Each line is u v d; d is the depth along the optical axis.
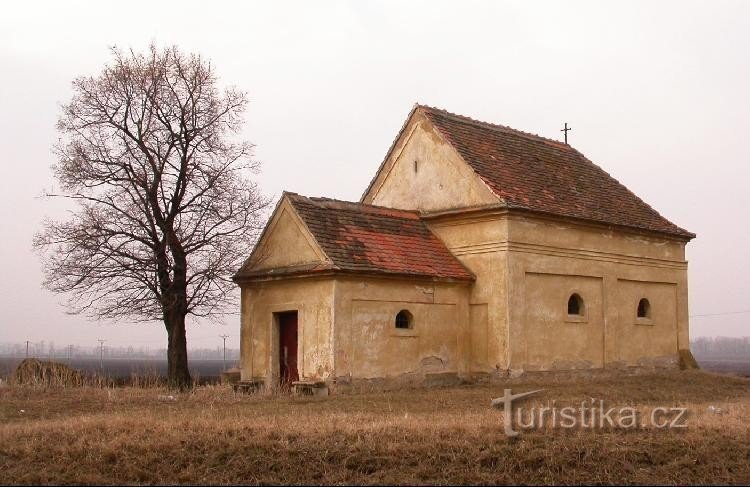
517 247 26.69
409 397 21.92
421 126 29.66
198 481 13.77
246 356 26.36
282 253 25.66
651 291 32.38
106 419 16.58
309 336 24.22
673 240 33.41
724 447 15.84
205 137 28.50
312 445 14.78
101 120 28.09
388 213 27.75
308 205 25.52
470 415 17.70
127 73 28.27
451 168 28.39
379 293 24.66
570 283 28.72
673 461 15.11
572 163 33.44
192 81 28.69
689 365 33.16
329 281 23.75
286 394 23.42
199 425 15.93
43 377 27.95
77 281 27.36
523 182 28.91
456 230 27.81
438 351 26.09
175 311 27.67
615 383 26.66
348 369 23.67
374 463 14.29
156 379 28.48
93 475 13.79
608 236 30.38
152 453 14.47
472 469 14.17
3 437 15.20
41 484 13.57
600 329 29.77
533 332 27.03
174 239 27.58
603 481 14.19
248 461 14.28
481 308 26.95
